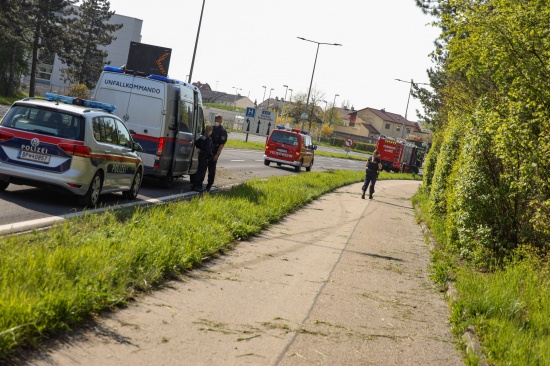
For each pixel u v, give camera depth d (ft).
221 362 18.78
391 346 22.86
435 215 62.90
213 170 67.82
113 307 22.33
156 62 109.29
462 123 63.87
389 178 165.78
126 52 389.60
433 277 36.27
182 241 33.32
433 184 72.54
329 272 35.12
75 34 294.25
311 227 52.90
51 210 41.14
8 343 16.53
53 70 391.45
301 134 133.90
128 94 61.93
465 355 22.35
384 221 65.36
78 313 20.21
